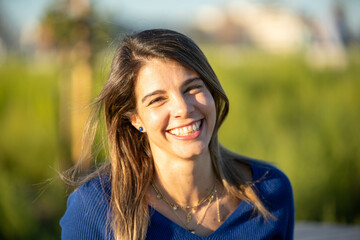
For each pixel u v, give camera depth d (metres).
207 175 1.87
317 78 8.27
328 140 4.76
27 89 6.32
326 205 4.31
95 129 1.97
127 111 1.82
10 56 8.06
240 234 1.83
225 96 1.82
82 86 4.43
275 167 2.08
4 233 4.02
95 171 1.97
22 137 5.18
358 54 9.45
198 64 1.69
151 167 1.87
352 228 3.29
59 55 4.82
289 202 2.01
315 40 10.41
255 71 8.67
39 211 4.39
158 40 1.68
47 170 4.82
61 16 4.39
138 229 1.75
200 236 1.77
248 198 1.89
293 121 5.98
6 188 4.14
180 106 1.65
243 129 5.40
